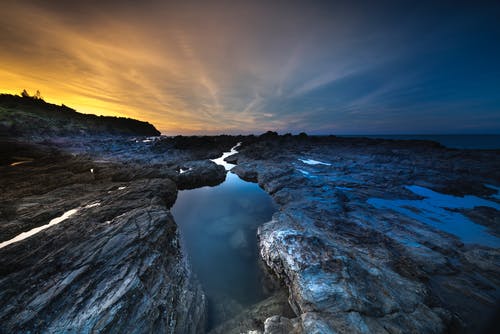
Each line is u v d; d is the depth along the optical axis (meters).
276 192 27.17
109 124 113.19
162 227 14.62
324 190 24.09
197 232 20.36
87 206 18.59
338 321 7.80
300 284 10.01
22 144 42.44
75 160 36.16
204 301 11.30
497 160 30.59
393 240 14.02
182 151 56.50
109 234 12.85
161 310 9.05
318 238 12.98
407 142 47.47
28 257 11.08
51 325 7.26
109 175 28.97
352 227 15.87
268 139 66.50
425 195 22.89
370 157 38.22
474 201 21.14
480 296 9.73
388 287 9.38
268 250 14.20
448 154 35.50
